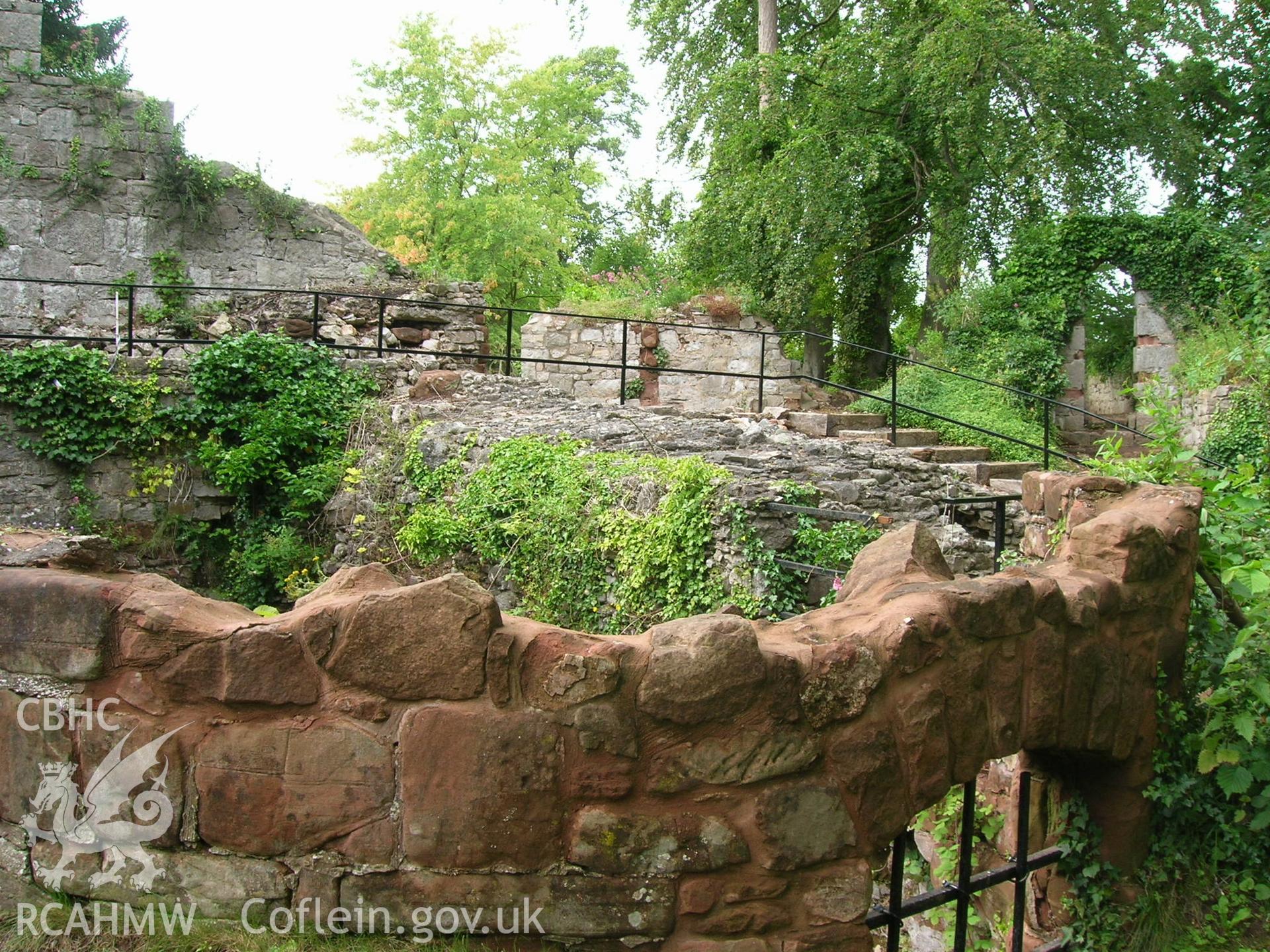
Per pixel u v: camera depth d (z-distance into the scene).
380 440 10.30
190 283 15.35
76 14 22.62
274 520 10.83
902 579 2.75
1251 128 19.20
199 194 15.23
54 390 10.34
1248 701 3.14
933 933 4.10
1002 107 15.30
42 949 2.19
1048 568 3.08
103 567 2.47
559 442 8.42
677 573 6.61
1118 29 16.53
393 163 26.62
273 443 10.62
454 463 8.83
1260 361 6.05
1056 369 14.42
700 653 2.23
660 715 2.23
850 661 2.35
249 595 10.49
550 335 14.32
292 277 15.77
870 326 18.59
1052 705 2.74
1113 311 22.69
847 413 11.54
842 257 17.09
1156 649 3.13
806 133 15.09
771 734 2.29
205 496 10.94
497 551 7.77
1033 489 4.19
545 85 27.17
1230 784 3.12
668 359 14.60
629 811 2.25
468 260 25.27
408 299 14.15
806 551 6.45
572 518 7.40
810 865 2.32
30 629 2.24
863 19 16.67
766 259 16.17
